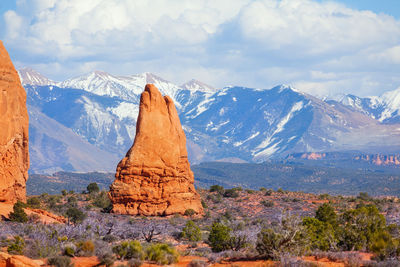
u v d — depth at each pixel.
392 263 31.08
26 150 74.69
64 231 45.06
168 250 34.72
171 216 82.19
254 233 44.59
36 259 33.00
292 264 30.78
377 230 40.25
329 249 39.72
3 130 68.50
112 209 82.56
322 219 53.81
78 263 32.59
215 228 45.12
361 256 34.06
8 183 69.12
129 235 52.34
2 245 38.19
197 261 32.84
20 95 74.44
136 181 82.81
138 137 84.38
